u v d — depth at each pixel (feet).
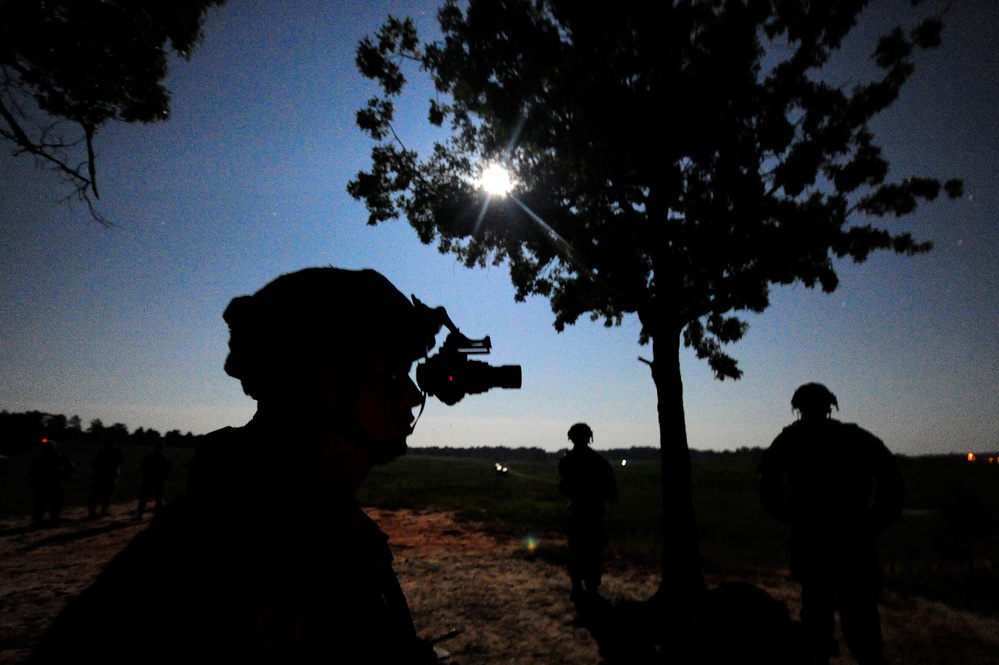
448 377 3.85
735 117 22.00
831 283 22.76
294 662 2.34
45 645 2.05
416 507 59.88
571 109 22.74
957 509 29.81
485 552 33.86
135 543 2.34
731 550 37.45
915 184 23.08
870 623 12.75
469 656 17.11
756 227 22.39
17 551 33.47
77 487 76.89
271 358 2.99
